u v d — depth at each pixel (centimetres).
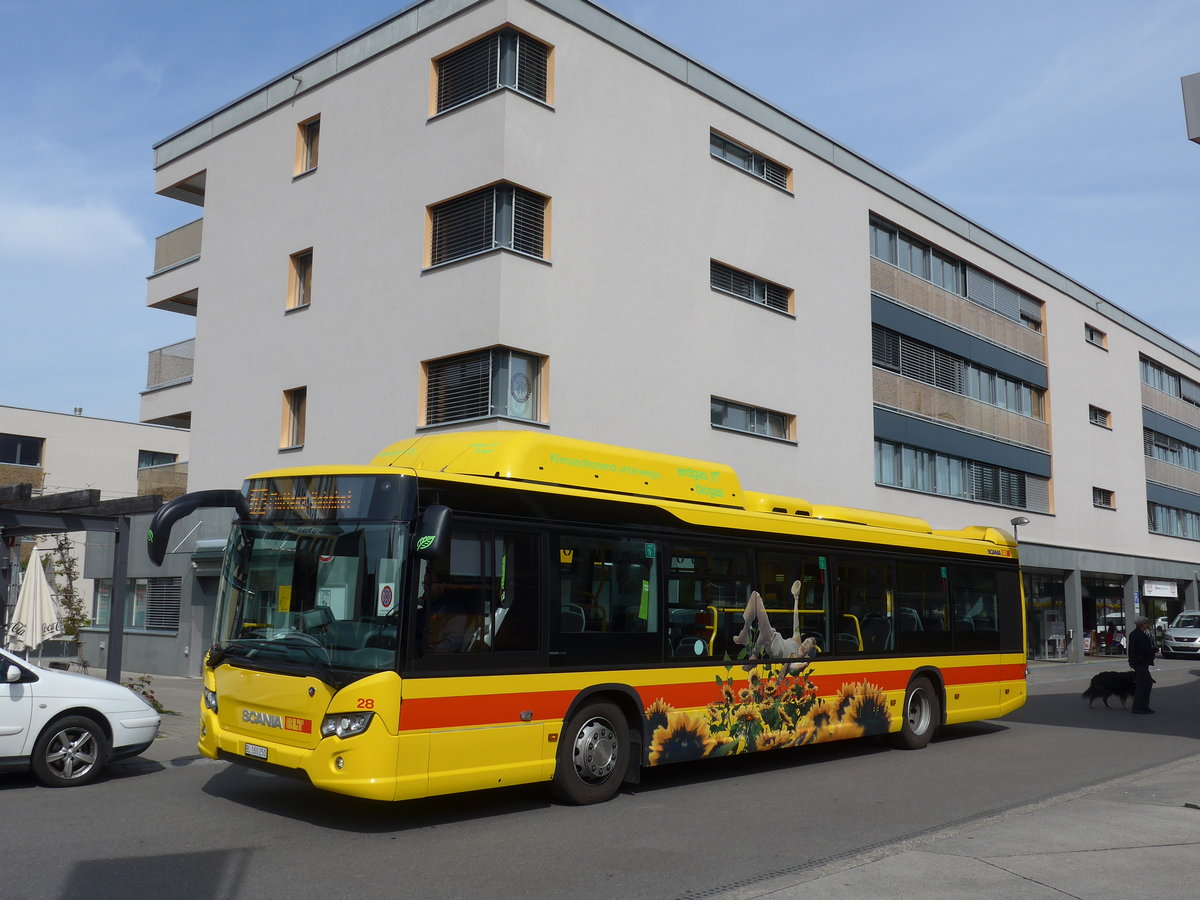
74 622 2494
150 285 2677
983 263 3419
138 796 946
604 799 950
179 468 2636
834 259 2680
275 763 819
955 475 3197
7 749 954
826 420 2583
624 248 2083
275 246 2319
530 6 1961
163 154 2675
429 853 748
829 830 841
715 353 2270
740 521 1126
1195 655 3988
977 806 948
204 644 2377
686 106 2267
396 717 788
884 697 1283
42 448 4766
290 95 2331
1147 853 735
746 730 1091
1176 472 4797
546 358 1912
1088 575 4175
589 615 952
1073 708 1978
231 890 644
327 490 862
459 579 850
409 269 2014
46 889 638
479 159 1917
